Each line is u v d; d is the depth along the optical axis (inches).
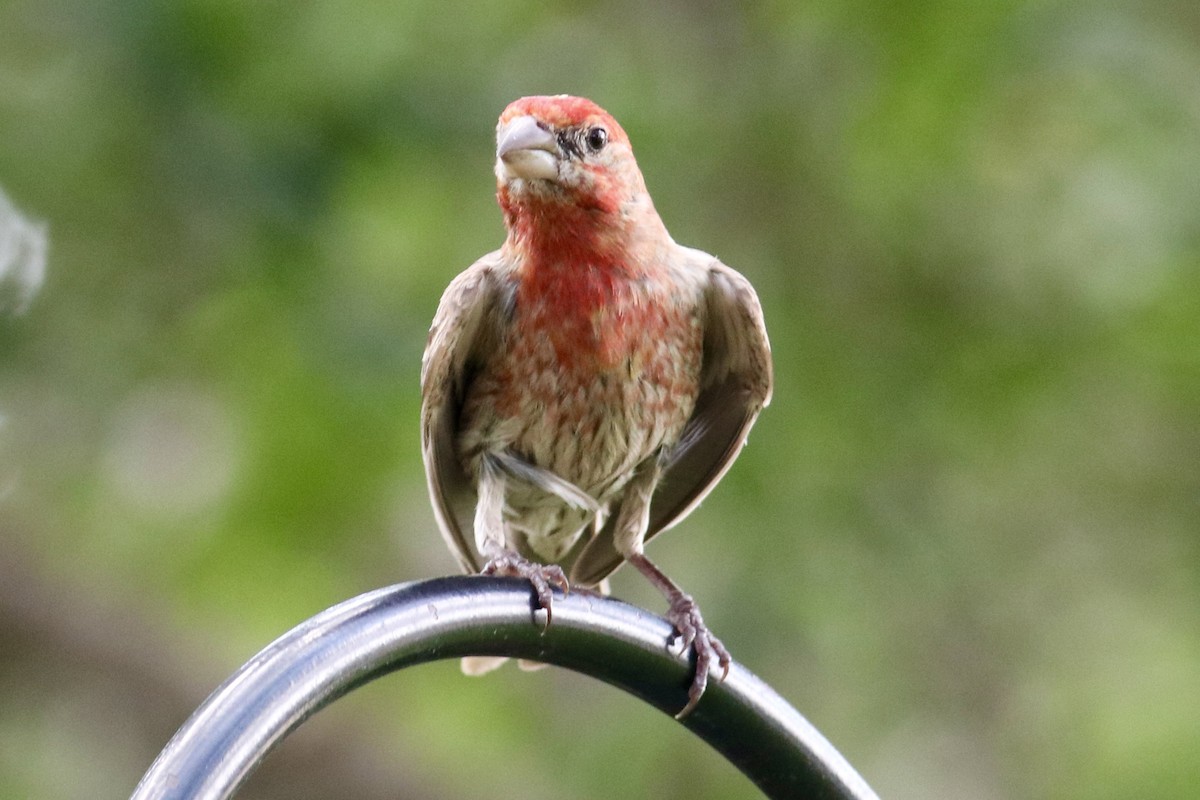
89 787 488.1
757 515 480.4
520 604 230.8
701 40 510.3
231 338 481.4
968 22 488.4
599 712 502.9
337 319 468.4
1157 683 507.8
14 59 461.7
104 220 465.1
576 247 305.7
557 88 495.2
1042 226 502.0
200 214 460.8
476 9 489.7
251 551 491.8
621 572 484.7
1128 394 505.7
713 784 486.9
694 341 318.0
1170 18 502.0
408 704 506.3
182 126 458.0
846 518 490.3
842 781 247.9
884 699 494.3
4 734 485.4
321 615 210.4
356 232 474.6
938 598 503.8
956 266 506.6
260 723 198.1
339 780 482.6
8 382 472.4
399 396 469.1
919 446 499.8
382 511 488.4
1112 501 514.6
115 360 477.7
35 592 482.6
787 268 501.4
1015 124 498.3
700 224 500.4
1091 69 490.9
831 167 500.7
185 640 492.7
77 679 484.1
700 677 244.8
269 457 481.7
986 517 513.7
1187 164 497.7
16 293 467.5
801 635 481.7
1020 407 502.6
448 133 480.7
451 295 308.7
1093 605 514.0
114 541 496.1
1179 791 491.2
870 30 494.3
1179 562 515.2
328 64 470.3
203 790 193.0
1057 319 504.7
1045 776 503.8
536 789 493.4
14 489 488.1
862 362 500.4
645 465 326.3
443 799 487.8
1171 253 494.0
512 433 316.8
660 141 498.3
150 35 454.9
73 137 458.6
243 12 463.2
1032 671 509.0
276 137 463.2
